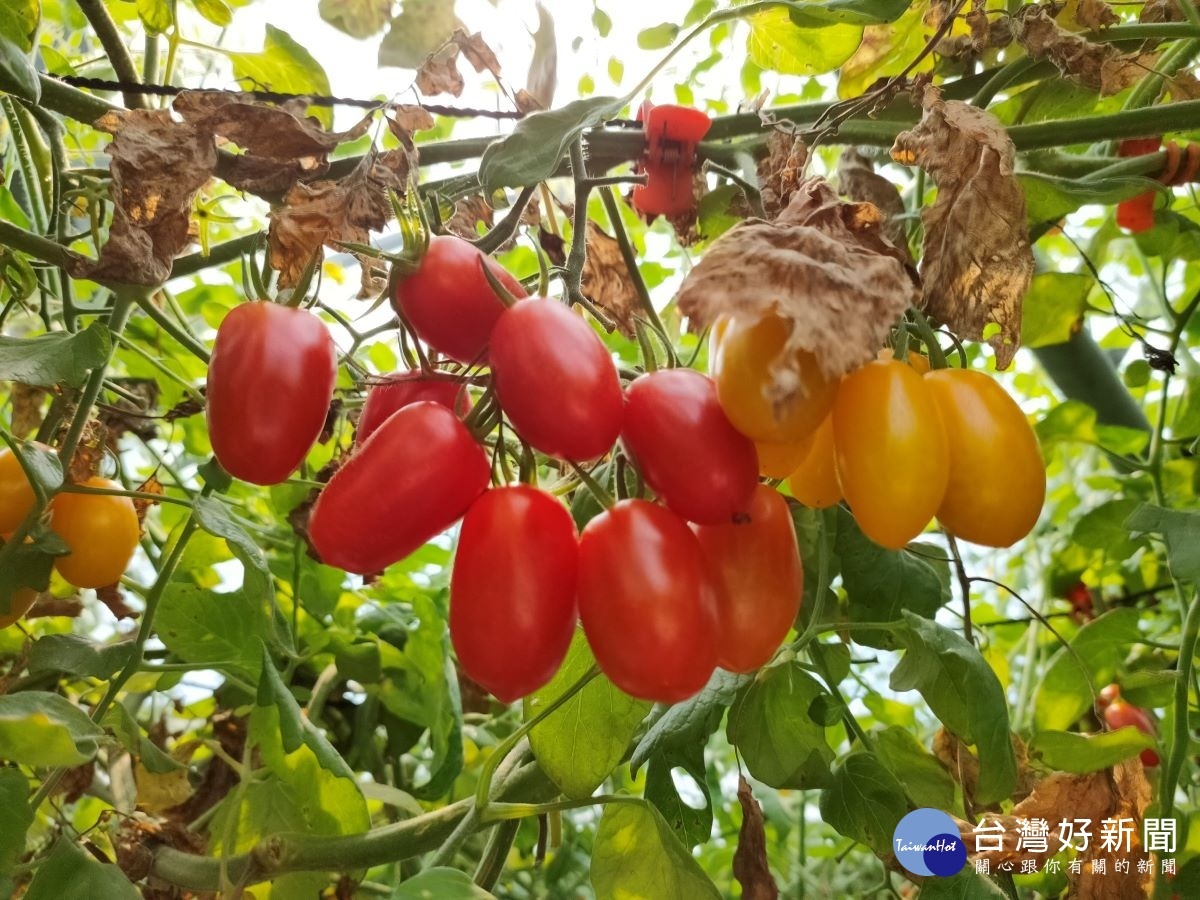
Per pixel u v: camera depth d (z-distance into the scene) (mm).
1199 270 500
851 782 302
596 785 257
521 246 520
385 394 220
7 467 281
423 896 222
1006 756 268
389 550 187
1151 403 587
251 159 253
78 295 476
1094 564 506
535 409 174
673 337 520
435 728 389
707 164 298
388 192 201
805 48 321
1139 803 310
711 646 185
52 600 348
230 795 326
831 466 216
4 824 250
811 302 166
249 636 330
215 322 479
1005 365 217
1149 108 295
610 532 184
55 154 315
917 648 285
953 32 339
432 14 340
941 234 215
